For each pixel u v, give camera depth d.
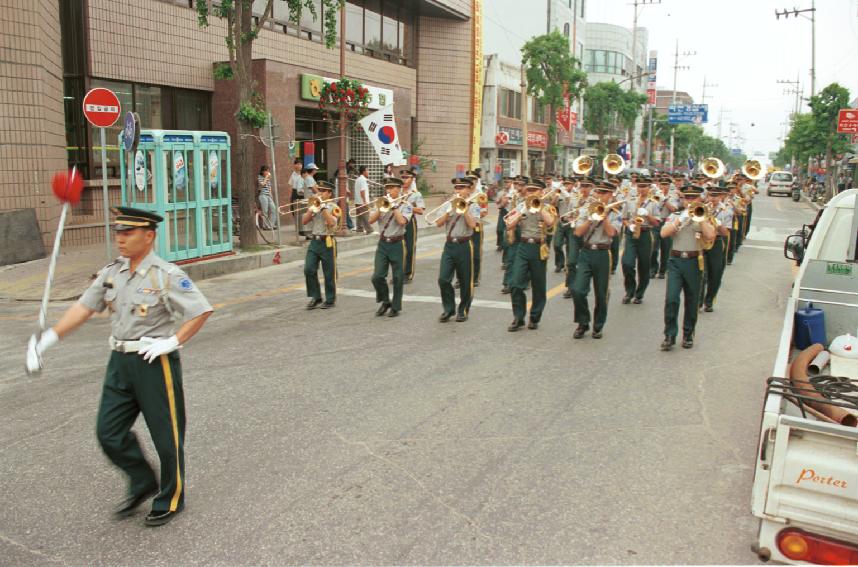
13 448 5.27
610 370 7.38
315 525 4.18
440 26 30.05
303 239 16.97
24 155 13.41
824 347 5.06
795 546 3.26
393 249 9.72
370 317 9.82
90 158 16.45
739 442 5.49
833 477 3.16
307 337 8.62
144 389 4.08
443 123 30.67
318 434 5.54
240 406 6.14
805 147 41.81
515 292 9.02
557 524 4.22
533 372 7.27
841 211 5.62
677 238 8.16
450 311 9.57
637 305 11.04
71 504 4.43
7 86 13.09
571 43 52.72
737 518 4.32
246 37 14.50
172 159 12.40
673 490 4.68
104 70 16.48
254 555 3.87
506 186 14.40
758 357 7.97
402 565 3.78
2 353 7.84
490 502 4.48
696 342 8.66
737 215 14.84
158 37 17.81
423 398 6.40
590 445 5.39
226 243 14.13
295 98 20.78
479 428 5.70
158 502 4.21
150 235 4.07
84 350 7.97
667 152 80.75
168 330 4.16
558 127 42.53
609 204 8.56
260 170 18.19
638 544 4.02
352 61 24.70
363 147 25.59
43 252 13.54
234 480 4.75
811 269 5.39
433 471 4.91
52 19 14.47
